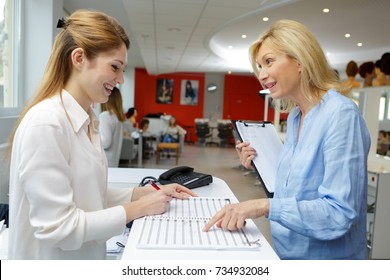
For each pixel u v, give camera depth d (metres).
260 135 1.32
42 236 0.83
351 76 4.38
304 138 1.01
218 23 5.67
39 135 0.84
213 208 1.08
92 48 0.92
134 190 1.20
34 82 3.21
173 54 9.12
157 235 0.84
